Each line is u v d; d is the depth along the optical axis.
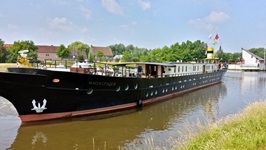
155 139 11.07
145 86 18.67
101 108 15.61
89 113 15.03
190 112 17.06
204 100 22.48
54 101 13.29
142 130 12.53
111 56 103.88
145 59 67.00
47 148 9.78
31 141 10.45
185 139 9.53
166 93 22.64
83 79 13.76
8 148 9.56
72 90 13.66
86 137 11.27
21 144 10.05
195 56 70.19
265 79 48.25
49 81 12.65
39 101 12.83
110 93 15.66
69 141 10.66
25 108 12.58
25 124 12.70
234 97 24.55
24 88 12.12
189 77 27.77
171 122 14.17
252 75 60.62
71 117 14.24
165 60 65.06
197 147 7.42
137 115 15.83
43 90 12.67
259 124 8.21
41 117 13.16
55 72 12.57
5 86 11.66
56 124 13.06
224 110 17.81
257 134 7.20
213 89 31.61
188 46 72.25
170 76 23.56
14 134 11.21
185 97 24.30
